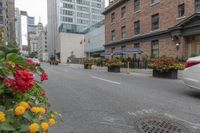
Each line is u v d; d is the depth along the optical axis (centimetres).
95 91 764
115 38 3148
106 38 3500
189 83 655
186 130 365
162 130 363
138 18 2511
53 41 9906
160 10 2105
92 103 566
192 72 640
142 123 400
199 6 1667
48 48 11200
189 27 1680
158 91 762
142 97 648
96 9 10400
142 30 2425
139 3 2519
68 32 7844
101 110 493
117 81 1095
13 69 191
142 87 866
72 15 9494
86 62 2708
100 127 377
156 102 578
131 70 1962
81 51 7831
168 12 1983
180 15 1859
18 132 154
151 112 477
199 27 1579
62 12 9188
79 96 666
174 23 1903
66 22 9275
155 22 2211
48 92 741
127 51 2295
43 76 256
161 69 1271
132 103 566
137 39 2508
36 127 154
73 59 6231
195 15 1571
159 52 2100
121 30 2955
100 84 968
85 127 377
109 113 467
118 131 357
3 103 182
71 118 428
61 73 1723
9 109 168
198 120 420
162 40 2053
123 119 424
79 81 1094
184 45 1784
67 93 722
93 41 6600
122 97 648
